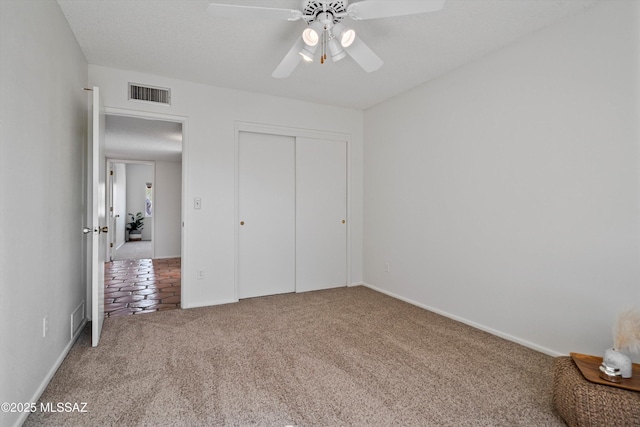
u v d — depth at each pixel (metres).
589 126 2.04
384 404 1.67
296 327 2.74
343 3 1.71
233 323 2.83
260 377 1.92
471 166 2.81
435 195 3.17
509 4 2.00
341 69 2.96
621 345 1.56
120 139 4.93
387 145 3.82
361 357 2.20
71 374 1.93
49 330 1.84
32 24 1.61
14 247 1.42
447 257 3.04
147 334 2.57
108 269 5.50
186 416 1.56
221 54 2.69
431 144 3.22
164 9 2.08
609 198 1.95
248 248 3.69
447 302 3.04
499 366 2.08
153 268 5.61
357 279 4.28
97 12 2.10
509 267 2.51
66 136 2.17
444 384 1.87
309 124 3.91
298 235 3.93
